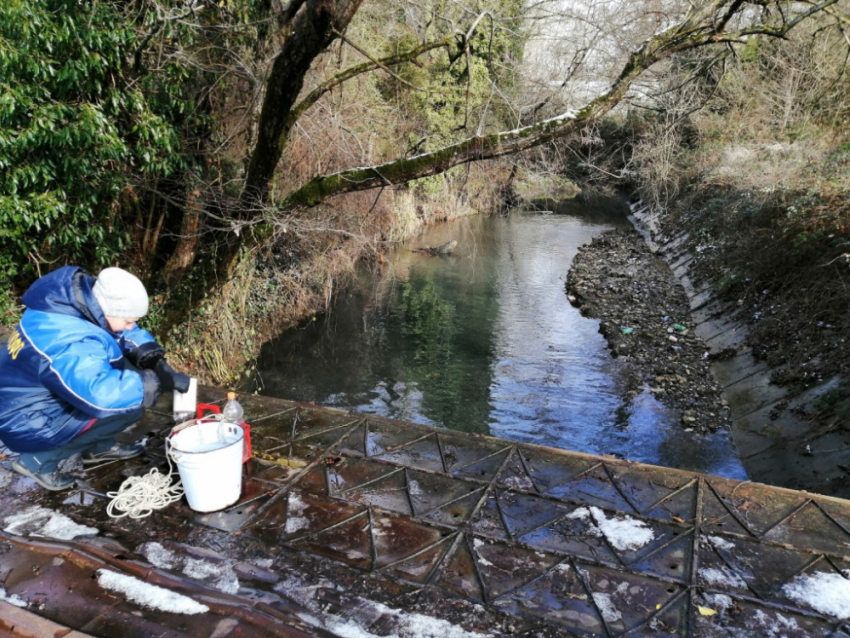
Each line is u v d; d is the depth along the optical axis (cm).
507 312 1195
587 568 285
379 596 262
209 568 276
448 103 1315
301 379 868
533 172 1032
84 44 548
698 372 886
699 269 1328
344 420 436
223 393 477
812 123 1169
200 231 762
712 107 1354
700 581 277
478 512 327
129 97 599
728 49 714
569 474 368
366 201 1032
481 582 273
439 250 1670
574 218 2309
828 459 559
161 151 659
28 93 530
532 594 267
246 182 648
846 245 803
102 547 288
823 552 296
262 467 370
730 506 336
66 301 282
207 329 823
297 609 252
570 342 1036
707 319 1078
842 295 749
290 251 1032
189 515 318
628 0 788
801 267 901
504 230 2036
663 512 330
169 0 634
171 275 783
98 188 609
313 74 850
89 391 274
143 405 303
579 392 836
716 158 1505
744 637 244
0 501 328
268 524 312
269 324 987
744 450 665
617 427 734
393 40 1166
